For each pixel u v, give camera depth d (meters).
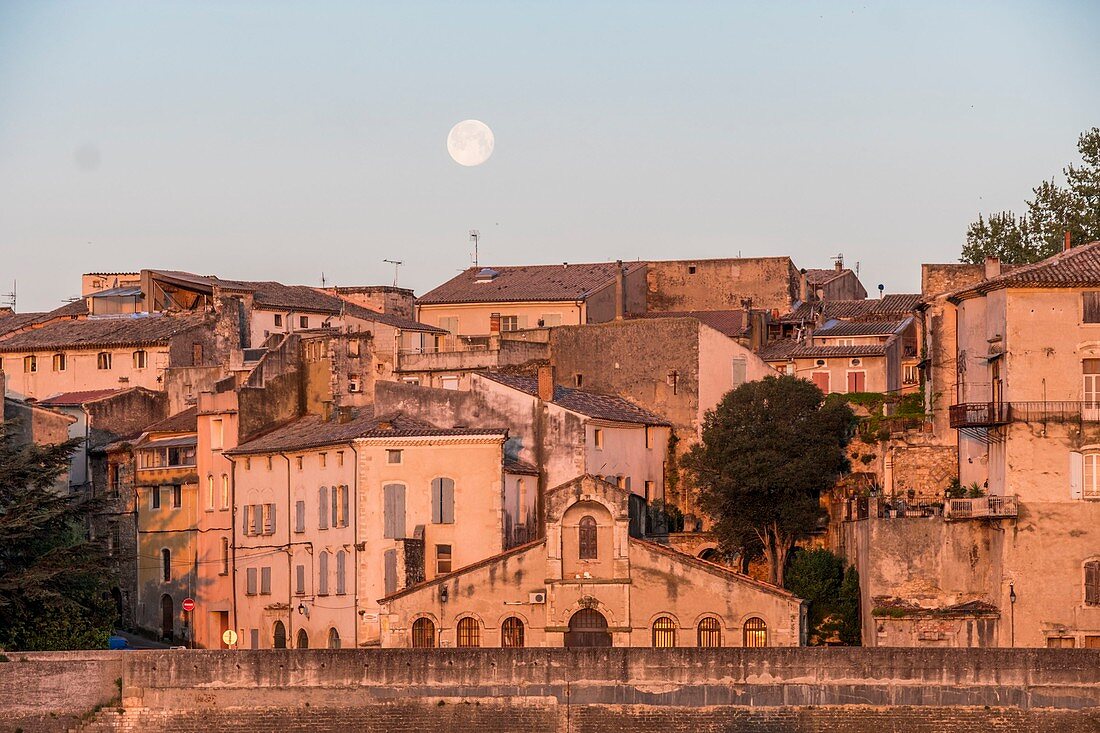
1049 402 195.38
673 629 195.75
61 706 188.00
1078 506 194.12
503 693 183.00
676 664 181.38
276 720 185.62
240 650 187.12
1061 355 196.12
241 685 186.75
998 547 195.25
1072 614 193.00
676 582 196.00
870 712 178.62
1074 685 177.25
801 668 179.75
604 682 182.00
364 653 185.12
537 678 182.75
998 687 177.75
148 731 187.50
